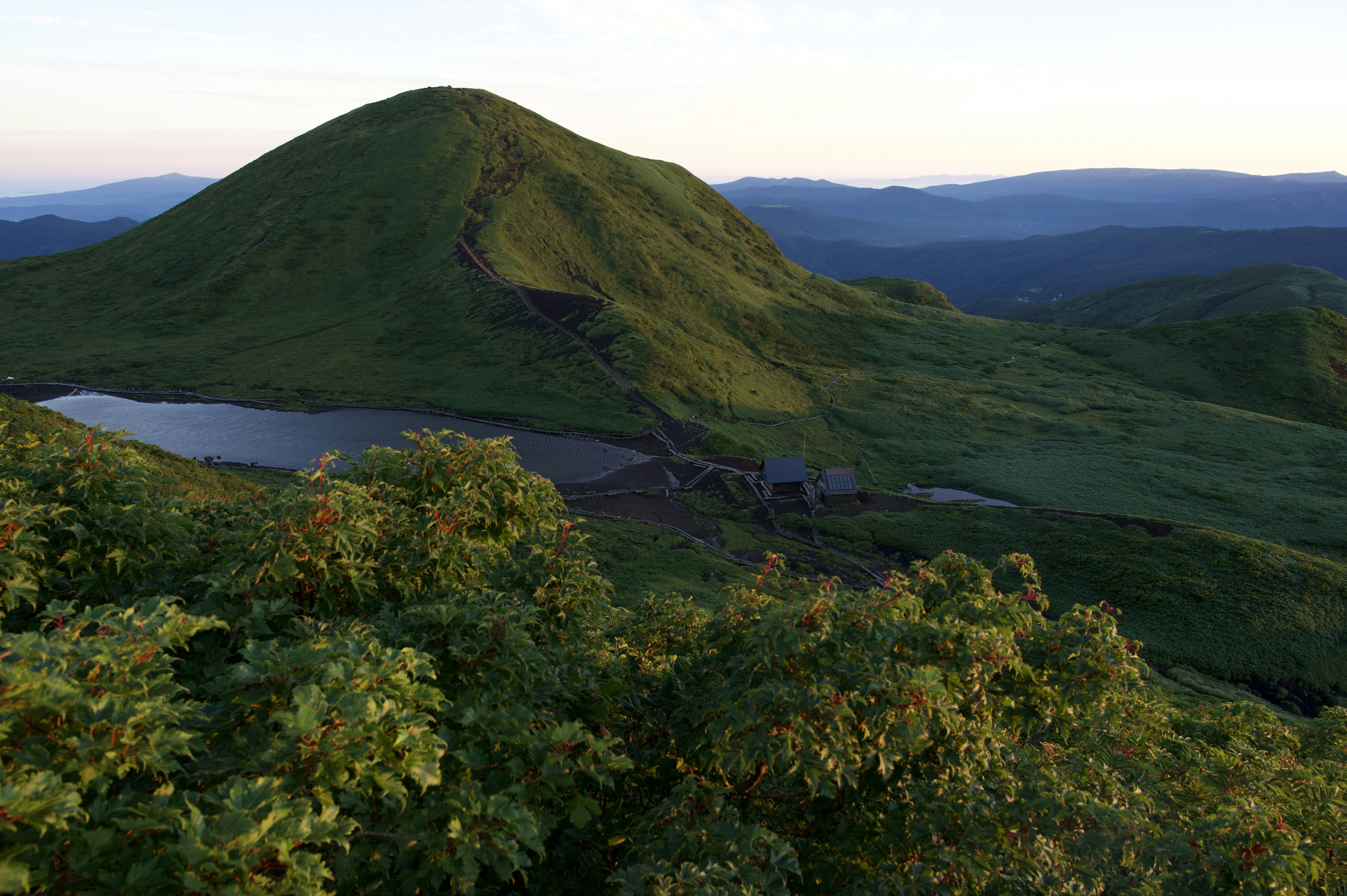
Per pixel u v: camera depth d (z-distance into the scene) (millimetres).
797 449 106000
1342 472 96688
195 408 107125
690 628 11898
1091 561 60031
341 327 137875
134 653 5148
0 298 149500
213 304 143875
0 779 4043
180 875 4062
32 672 4438
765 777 7906
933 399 129125
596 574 9602
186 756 5645
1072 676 8234
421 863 5449
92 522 7797
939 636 7398
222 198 183000
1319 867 6961
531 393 112625
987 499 89562
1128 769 10883
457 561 8867
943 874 6324
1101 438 110938
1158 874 7762
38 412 40750
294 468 86875
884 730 6258
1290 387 134250
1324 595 53062
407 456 10305
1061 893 6520
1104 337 165875
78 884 4148
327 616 7574
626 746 8289
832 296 188625
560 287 155625
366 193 174375
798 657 7047
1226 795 9992
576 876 7309
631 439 100750
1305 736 15828
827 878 6836
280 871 4582
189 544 8586
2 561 6727
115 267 162750
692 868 5199
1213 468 100000
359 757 4855
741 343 153500
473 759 5785
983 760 7105
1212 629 51062
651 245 176500
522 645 7035
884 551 68250
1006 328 180250
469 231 163750
